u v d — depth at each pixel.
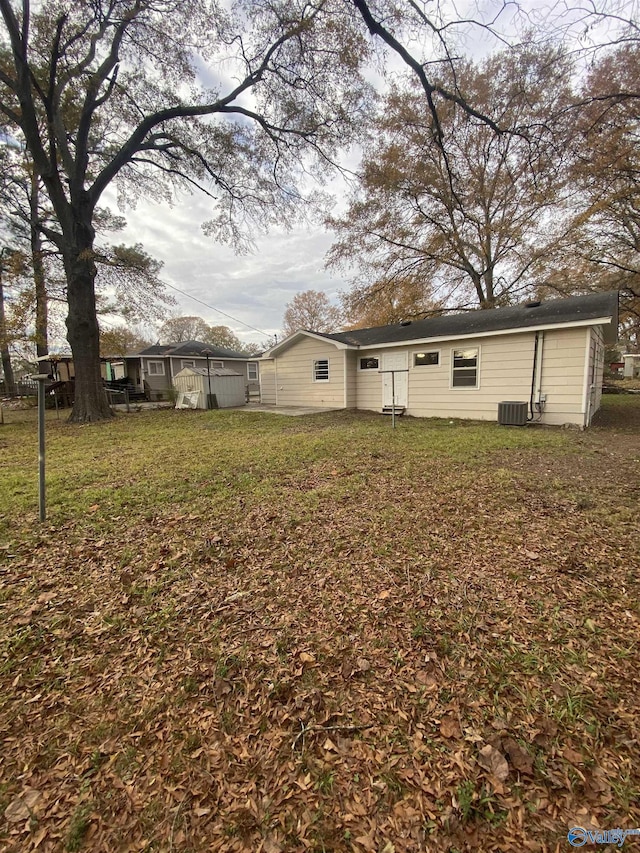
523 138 5.53
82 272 12.13
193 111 10.93
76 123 13.02
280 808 1.28
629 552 2.83
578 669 1.80
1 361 23.41
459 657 1.91
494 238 17.23
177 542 3.24
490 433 8.24
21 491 4.68
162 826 1.24
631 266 15.53
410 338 11.76
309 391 15.14
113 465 5.99
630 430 8.57
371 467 5.42
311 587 2.55
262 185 12.07
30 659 1.99
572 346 9.12
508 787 1.31
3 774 1.42
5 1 8.88
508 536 3.16
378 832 1.21
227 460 6.07
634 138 8.38
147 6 6.57
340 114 7.51
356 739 1.52
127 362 24.86
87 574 2.79
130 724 1.61
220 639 2.11
